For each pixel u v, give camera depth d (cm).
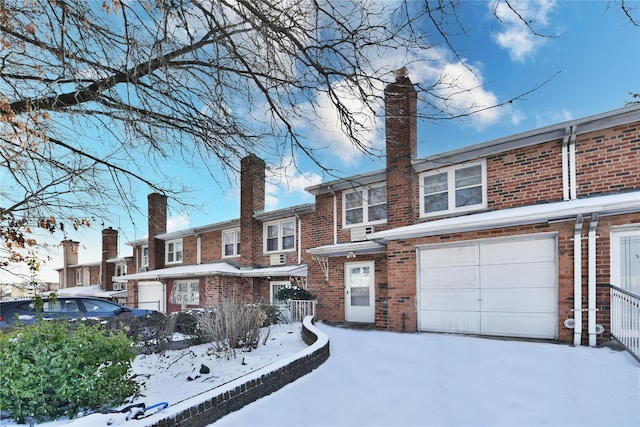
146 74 441
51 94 457
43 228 609
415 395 471
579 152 870
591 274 738
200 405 378
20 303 871
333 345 804
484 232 889
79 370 420
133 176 626
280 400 458
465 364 609
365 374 570
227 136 515
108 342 454
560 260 780
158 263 2286
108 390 446
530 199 930
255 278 1723
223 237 1978
